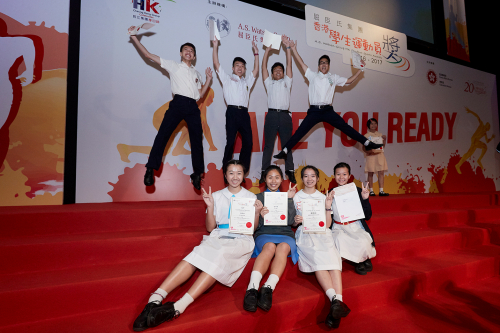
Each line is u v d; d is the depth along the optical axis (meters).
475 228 3.61
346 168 2.65
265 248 2.09
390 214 3.55
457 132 5.98
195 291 1.77
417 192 5.39
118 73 3.44
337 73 4.73
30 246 1.93
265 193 2.25
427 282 2.50
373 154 4.57
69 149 3.10
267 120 3.85
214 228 2.22
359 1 5.25
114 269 1.99
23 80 2.90
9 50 2.87
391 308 2.23
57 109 3.02
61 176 3.02
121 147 3.42
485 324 2.02
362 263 2.44
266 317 1.81
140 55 3.56
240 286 2.14
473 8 6.61
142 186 3.52
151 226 2.60
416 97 5.49
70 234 2.31
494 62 6.70
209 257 1.84
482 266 2.91
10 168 2.83
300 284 2.20
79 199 3.20
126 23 3.50
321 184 4.54
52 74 3.01
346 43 4.82
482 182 6.24
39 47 2.97
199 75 3.56
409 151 5.36
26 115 2.90
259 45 4.23
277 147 4.29
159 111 3.64
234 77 3.62
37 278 1.79
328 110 3.87
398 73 5.30
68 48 3.13
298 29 4.51
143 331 1.52
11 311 1.58
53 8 3.05
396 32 5.34
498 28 6.65
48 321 1.64
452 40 6.21
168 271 1.96
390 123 5.18
